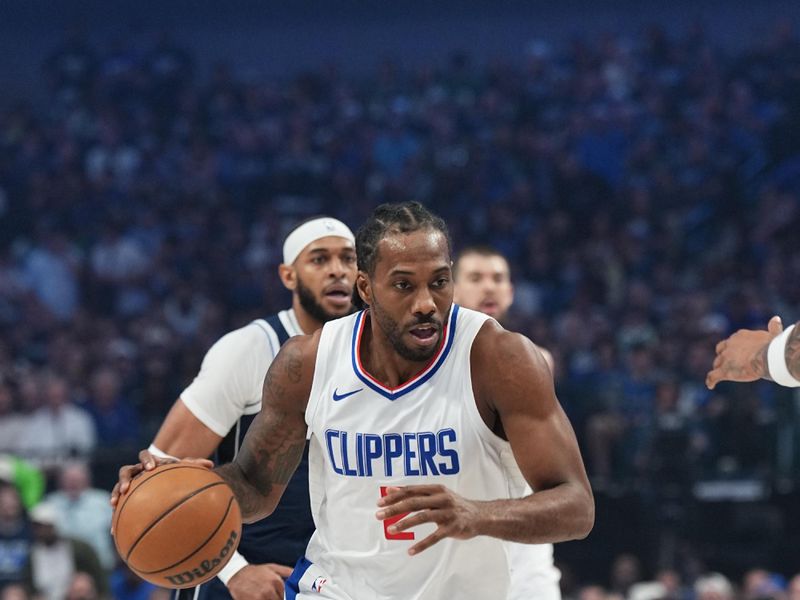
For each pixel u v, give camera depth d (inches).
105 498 658.8
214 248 1126.4
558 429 226.8
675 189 1155.3
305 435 249.9
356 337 240.4
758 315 932.6
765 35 1465.3
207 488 241.4
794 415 682.8
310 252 331.3
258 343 323.3
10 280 1077.8
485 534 208.1
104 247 1119.0
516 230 1131.3
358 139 1294.3
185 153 1288.1
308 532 319.3
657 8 1503.4
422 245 222.2
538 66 1384.1
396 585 241.1
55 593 593.6
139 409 834.2
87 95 1409.9
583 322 949.2
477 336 234.4
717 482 685.9
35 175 1252.5
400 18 1535.4
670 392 717.9
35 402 781.3
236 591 307.4
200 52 1540.4
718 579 598.5
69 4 1529.3
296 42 1541.6
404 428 232.7
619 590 621.3
